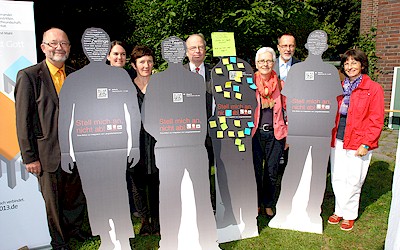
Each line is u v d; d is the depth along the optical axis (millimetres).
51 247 3008
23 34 2777
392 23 7402
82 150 2588
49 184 2783
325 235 3348
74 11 8211
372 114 3217
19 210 2879
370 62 7719
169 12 4406
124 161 2684
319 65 3307
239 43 4574
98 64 2588
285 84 3367
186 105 2779
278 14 4203
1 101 2750
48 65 2764
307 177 3412
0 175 2789
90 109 2584
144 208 3373
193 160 2811
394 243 2518
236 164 3250
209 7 4535
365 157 3326
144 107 2709
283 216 3498
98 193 2648
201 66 3391
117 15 8531
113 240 2709
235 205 3262
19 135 2629
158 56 4695
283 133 3461
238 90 3223
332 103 3299
